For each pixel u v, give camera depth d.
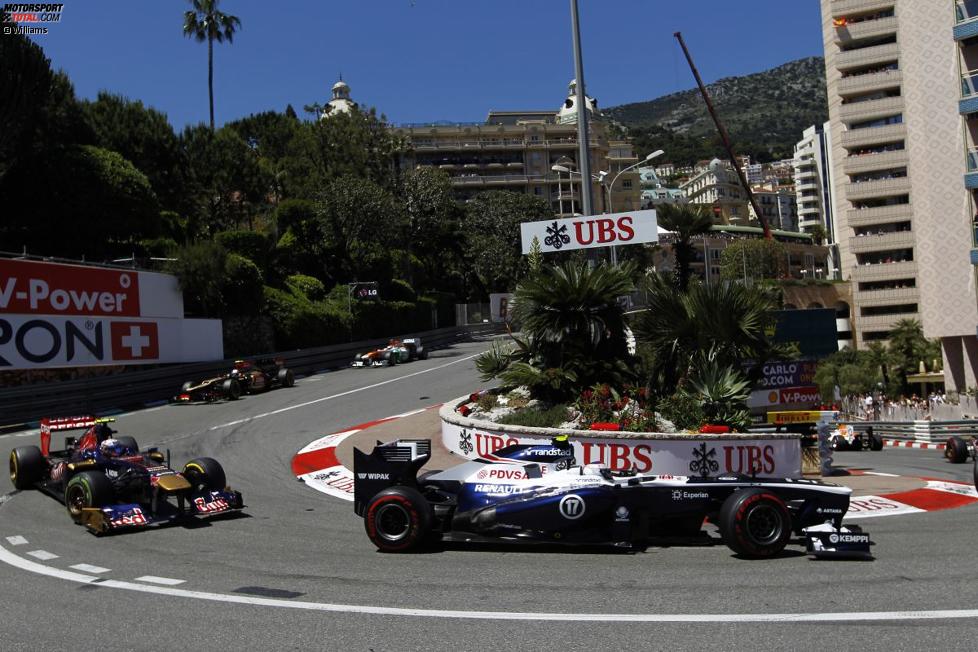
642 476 8.96
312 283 48.03
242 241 42.78
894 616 5.86
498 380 30.33
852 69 74.06
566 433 13.48
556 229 18.84
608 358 16.53
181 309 31.09
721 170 187.25
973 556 7.82
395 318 53.28
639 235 18.31
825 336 24.20
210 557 8.38
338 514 10.90
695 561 7.94
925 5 37.84
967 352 37.59
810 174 171.25
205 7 68.25
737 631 5.57
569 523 8.40
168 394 27.84
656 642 5.37
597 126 124.25
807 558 7.95
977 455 12.37
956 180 37.12
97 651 5.42
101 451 10.75
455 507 8.94
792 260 111.06
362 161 61.97
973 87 35.94
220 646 5.47
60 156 34.66
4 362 23.64
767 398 15.94
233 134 53.03
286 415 23.14
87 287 26.66
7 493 12.40
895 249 70.56
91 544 9.10
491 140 118.62
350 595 6.76
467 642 5.45
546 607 6.29
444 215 65.56
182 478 10.19
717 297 14.95
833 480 14.17
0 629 5.95
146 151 46.50
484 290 79.25
